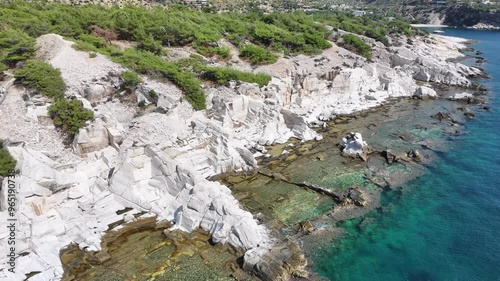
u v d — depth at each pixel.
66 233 37.44
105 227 39.22
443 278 33.88
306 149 58.62
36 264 33.62
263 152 56.97
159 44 73.56
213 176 49.81
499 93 86.50
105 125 47.88
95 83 55.06
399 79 88.50
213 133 51.97
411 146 59.44
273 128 61.44
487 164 53.44
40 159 40.72
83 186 42.41
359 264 35.44
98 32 72.00
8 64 55.62
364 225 40.84
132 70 60.66
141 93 57.22
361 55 100.88
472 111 75.00
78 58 58.44
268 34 91.06
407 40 131.62
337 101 78.50
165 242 37.88
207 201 40.00
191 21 90.38
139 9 89.38
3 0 82.00
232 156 50.84
